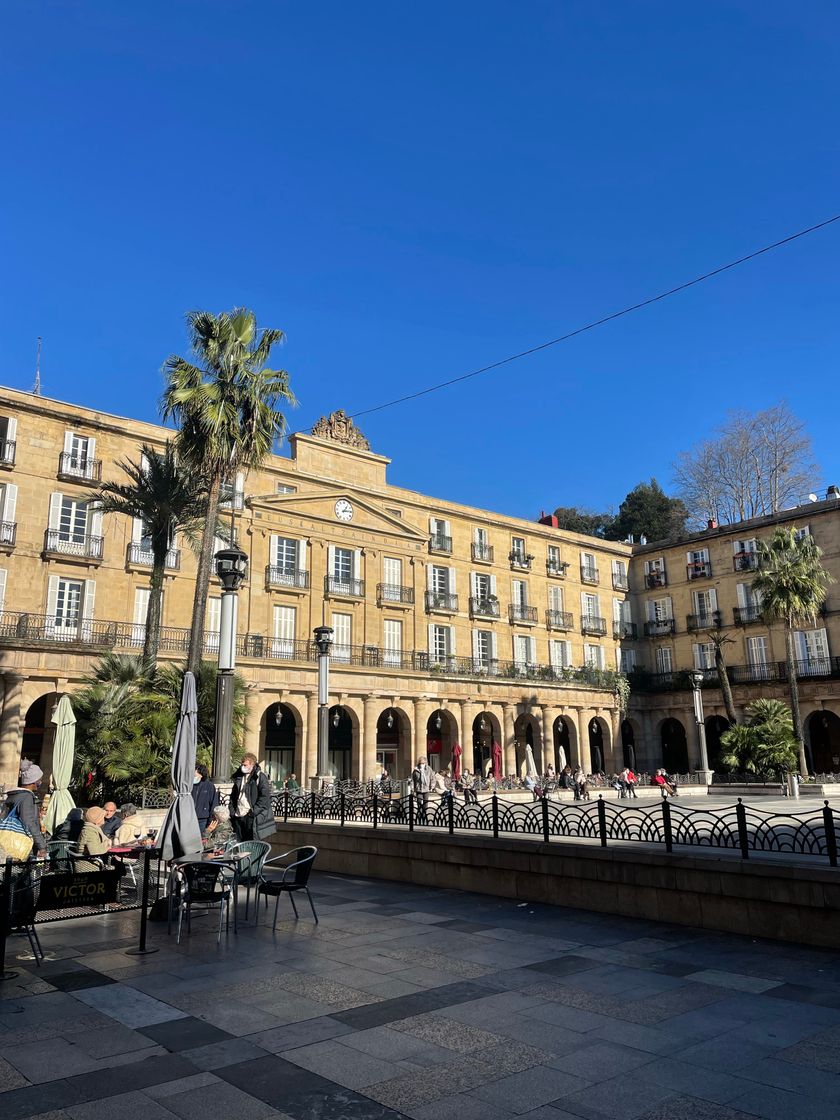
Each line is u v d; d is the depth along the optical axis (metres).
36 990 7.18
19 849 8.78
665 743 56.62
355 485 43.66
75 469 33.88
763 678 49.53
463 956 8.51
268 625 38.59
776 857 9.84
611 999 6.93
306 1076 5.25
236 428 23.05
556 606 53.16
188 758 10.98
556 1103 4.84
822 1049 5.72
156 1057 5.57
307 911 11.18
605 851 11.16
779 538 40.66
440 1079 5.20
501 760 45.66
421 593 45.38
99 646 31.30
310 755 37.59
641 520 75.69
